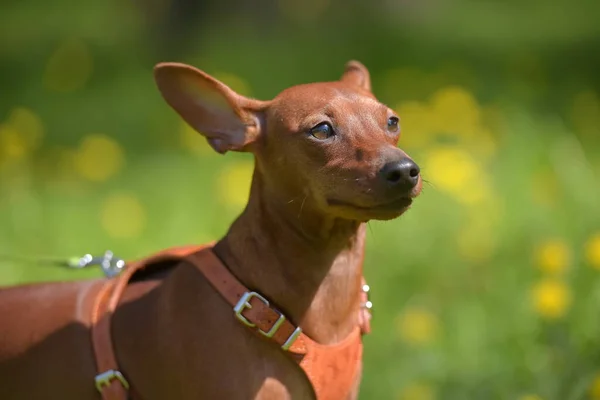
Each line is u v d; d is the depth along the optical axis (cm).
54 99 1875
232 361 527
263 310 527
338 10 2694
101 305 577
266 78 1958
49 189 1255
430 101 1562
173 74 573
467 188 1020
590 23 2481
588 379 715
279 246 542
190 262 553
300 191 538
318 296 544
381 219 523
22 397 574
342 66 2073
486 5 2964
